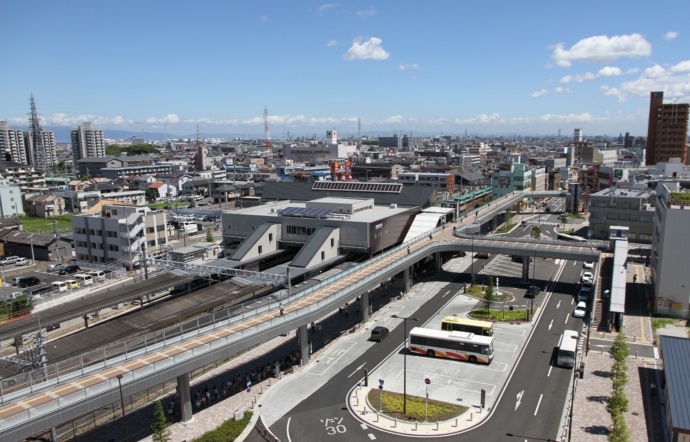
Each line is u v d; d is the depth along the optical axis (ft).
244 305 208.64
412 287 325.62
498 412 169.27
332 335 245.45
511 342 231.09
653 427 155.22
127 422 168.66
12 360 162.50
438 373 200.34
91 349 174.19
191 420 167.53
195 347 167.32
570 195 644.27
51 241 412.77
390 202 408.87
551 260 393.50
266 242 318.04
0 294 301.63
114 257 361.30
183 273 271.28
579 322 255.50
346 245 314.35
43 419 126.11
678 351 175.32
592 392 179.11
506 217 570.46
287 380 196.54
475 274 355.97
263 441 154.51
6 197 627.46
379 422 164.25
